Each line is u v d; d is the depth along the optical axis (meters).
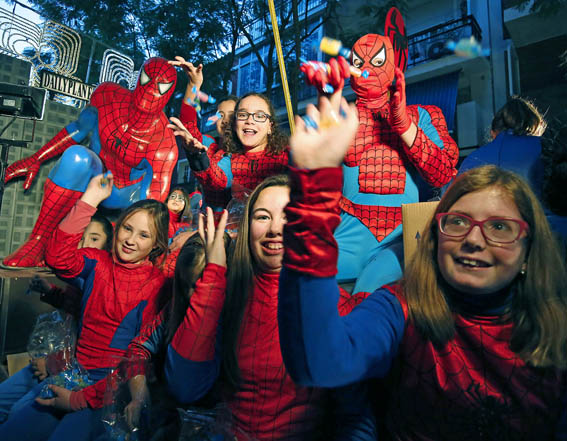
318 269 0.64
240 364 1.12
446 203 0.88
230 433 1.02
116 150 3.16
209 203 2.55
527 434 0.79
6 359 2.30
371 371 0.82
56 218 2.87
